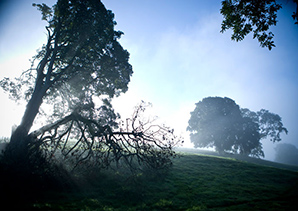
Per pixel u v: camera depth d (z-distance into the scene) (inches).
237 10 379.2
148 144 629.9
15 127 644.1
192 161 1045.2
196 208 428.8
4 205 330.6
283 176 830.5
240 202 495.5
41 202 371.9
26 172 439.2
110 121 783.1
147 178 631.8
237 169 927.0
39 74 737.0
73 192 462.6
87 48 775.1
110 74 839.1
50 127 658.2
